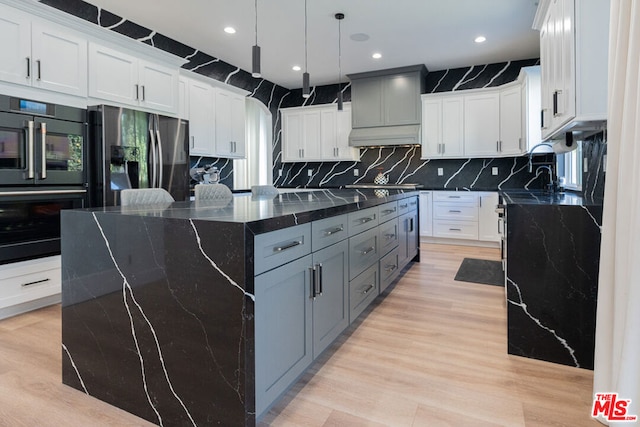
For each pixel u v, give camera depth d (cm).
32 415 157
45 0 328
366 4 366
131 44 356
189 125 436
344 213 205
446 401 165
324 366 196
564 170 449
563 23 211
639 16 124
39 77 282
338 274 201
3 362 202
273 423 151
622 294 132
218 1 358
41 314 275
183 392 144
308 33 434
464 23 409
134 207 190
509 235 208
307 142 655
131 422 154
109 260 160
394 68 567
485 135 528
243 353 130
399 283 347
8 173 264
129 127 339
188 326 141
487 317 263
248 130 667
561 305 199
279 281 147
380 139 576
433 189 546
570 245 196
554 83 239
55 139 295
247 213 155
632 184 125
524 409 159
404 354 209
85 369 171
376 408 161
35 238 280
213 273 134
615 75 141
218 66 526
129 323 156
